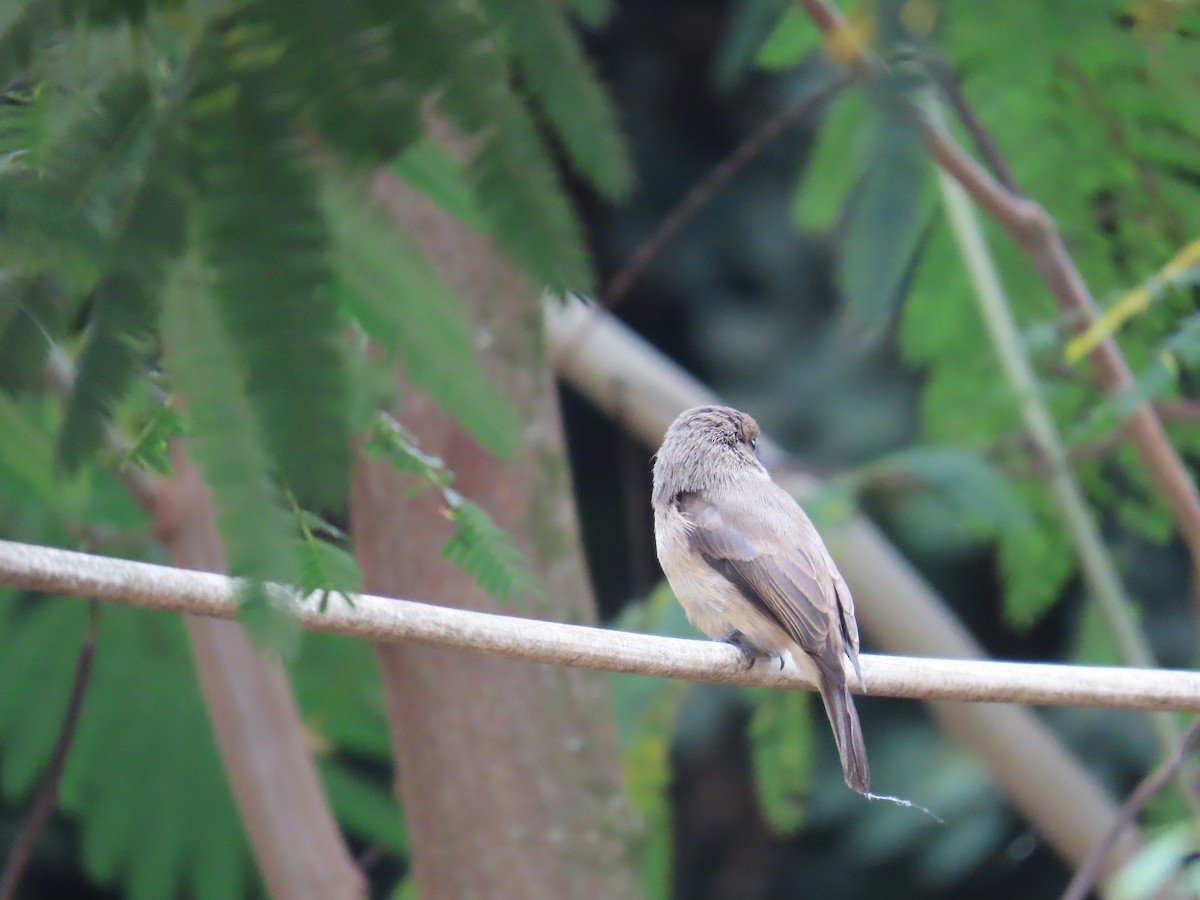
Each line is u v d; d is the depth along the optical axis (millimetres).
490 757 11125
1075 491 12664
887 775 18938
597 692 11492
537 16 3734
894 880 21109
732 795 21562
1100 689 8680
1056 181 11680
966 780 18344
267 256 3609
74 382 3588
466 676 11180
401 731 11375
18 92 3912
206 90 3658
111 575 6434
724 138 21062
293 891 10352
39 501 9875
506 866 11055
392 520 10477
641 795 12414
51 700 11758
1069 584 18781
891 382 19906
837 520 12594
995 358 13031
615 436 22078
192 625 10508
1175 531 15664
